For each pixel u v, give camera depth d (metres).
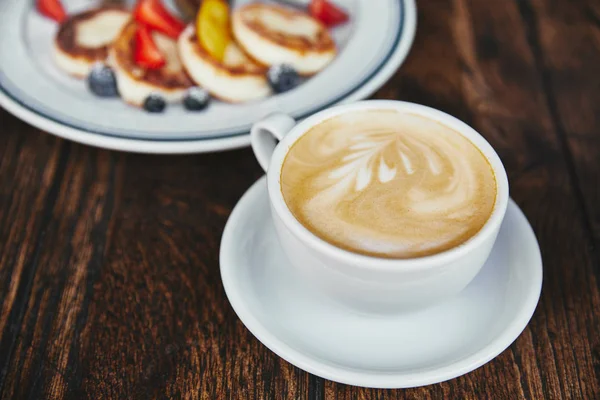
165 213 0.45
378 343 0.37
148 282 0.42
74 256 0.43
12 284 0.42
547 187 0.46
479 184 0.37
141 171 0.47
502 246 0.40
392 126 0.40
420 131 0.39
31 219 0.45
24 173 0.48
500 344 0.36
